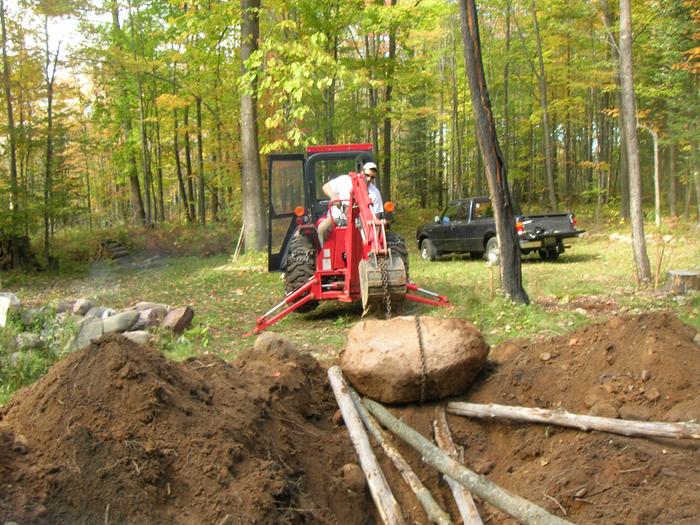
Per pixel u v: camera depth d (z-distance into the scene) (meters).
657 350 4.80
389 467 4.73
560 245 15.95
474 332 5.45
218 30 20.28
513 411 4.88
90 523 3.20
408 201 40.66
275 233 11.44
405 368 5.20
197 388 4.42
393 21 19.72
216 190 32.31
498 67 26.53
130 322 8.45
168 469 3.65
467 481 4.02
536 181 33.91
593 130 31.02
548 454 4.56
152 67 25.52
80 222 32.72
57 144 20.98
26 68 20.02
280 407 4.92
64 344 7.31
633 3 19.11
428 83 23.53
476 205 17.16
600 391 4.80
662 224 19.36
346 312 10.60
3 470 3.23
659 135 22.08
